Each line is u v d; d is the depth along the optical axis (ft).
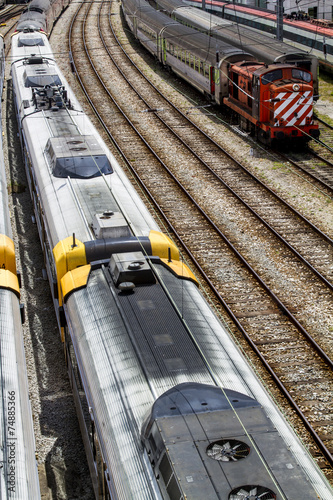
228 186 67.92
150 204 64.85
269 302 47.09
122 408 24.61
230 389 24.63
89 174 47.42
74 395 34.65
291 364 39.88
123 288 31.01
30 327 44.73
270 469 19.79
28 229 60.85
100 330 29.07
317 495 19.03
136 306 30.01
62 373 39.75
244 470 19.72
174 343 27.58
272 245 55.72
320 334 42.96
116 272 31.94
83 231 37.91
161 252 36.19
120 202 42.70
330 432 34.04
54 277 38.58
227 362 27.20
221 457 20.24
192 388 23.54
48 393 37.81
